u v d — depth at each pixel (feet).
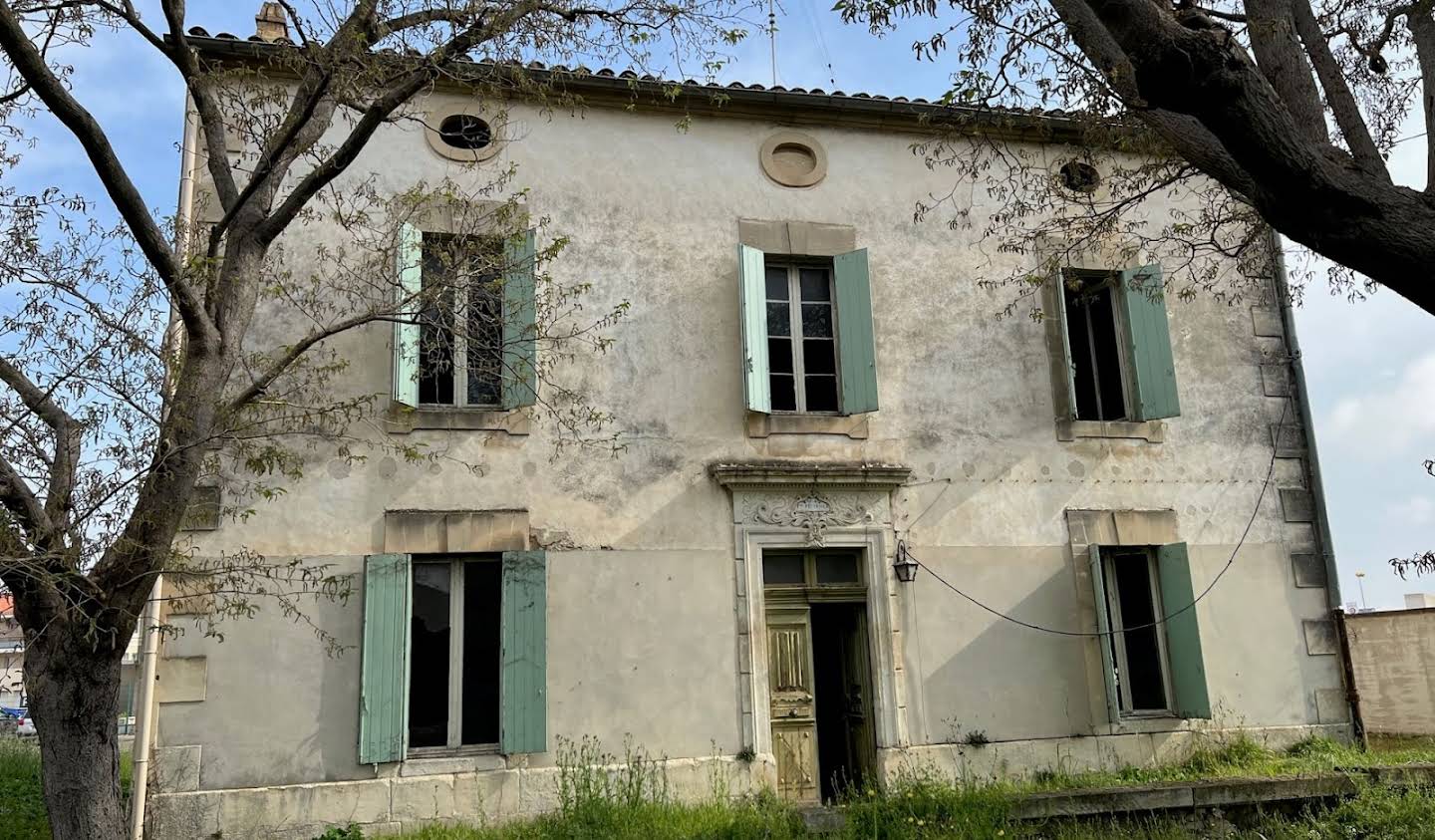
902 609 31.07
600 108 32.53
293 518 27.68
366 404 28.71
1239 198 25.13
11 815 28.25
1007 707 31.09
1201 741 31.99
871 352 31.89
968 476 32.50
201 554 26.68
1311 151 14.25
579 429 30.01
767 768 29.07
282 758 26.40
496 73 23.91
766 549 30.78
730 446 31.12
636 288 31.48
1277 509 34.71
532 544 29.04
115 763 17.24
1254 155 14.33
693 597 29.84
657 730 28.73
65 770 16.53
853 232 33.50
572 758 28.02
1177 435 34.42
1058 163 34.63
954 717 30.63
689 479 30.55
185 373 18.60
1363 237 14.20
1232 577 33.65
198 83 21.49
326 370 26.20
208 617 26.48
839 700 32.48
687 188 32.65
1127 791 24.49
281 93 23.47
